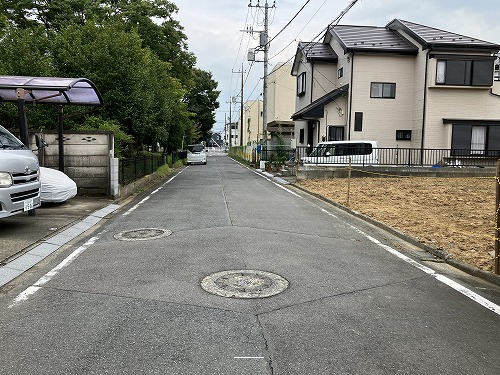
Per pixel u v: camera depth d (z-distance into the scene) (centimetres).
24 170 672
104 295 432
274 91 3897
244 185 1622
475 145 2061
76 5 2131
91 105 1091
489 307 422
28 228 720
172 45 2694
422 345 336
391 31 2480
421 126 2103
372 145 1861
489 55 2097
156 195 1288
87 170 1137
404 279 505
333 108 2228
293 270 524
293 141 2572
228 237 695
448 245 664
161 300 419
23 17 2031
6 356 309
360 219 927
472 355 321
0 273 490
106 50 1448
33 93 1034
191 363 302
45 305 406
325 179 1761
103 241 671
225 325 364
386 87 2186
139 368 295
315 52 2527
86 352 316
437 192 1340
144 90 1636
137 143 1842
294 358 311
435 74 2044
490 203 1121
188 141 4431
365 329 362
